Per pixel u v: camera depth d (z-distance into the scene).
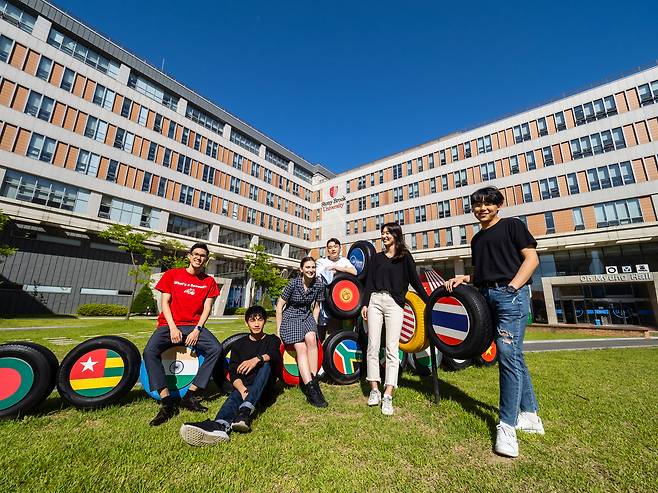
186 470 2.05
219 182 33.97
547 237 26.25
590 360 6.65
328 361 4.28
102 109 25.28
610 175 24.92
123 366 3.32
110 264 23.95
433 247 33.38
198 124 32.88
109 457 2.17
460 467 2.16
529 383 2.82
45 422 2.76
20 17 22.16
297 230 43.47
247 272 33.62
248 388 3.18
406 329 4.47
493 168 30.80
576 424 2.89
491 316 2.98
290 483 1.94
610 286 23.00
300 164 44.75
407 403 3.50
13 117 20.91
